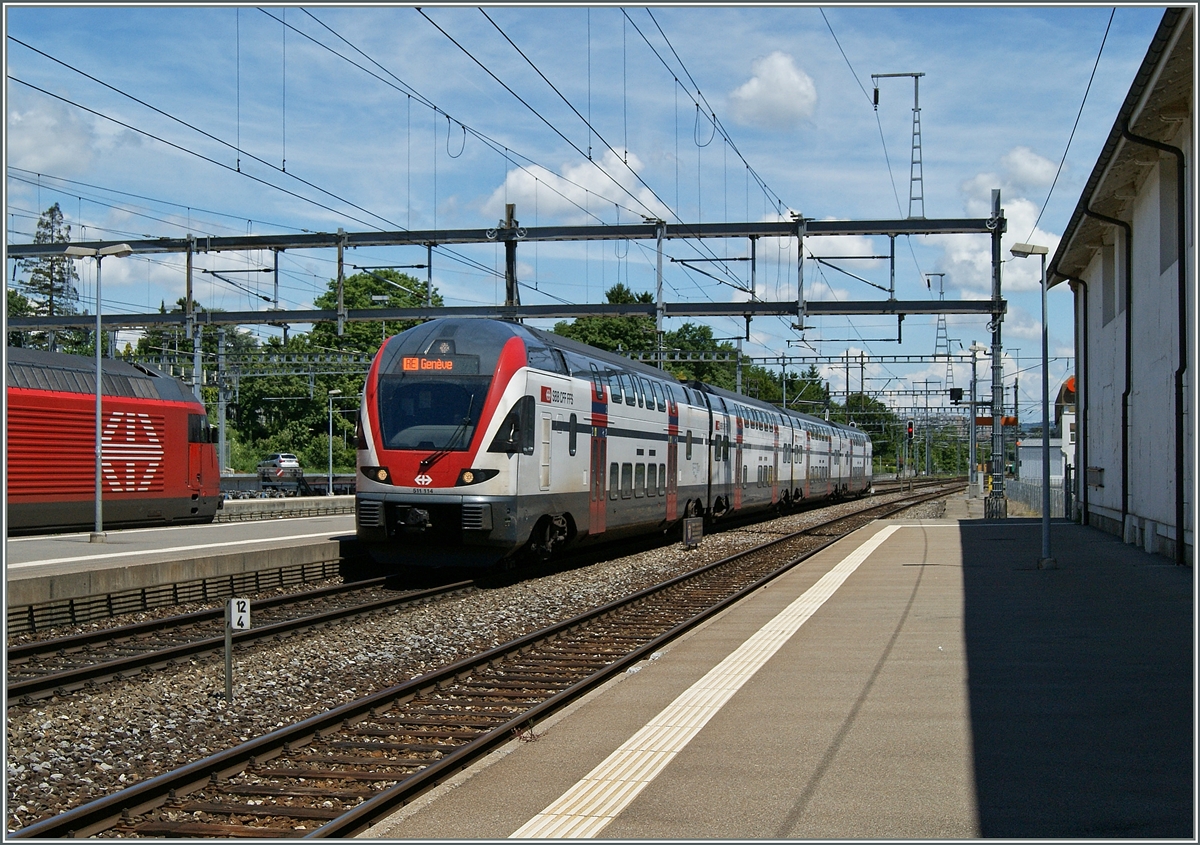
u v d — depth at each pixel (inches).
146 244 1332.4
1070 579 748.0
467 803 277.4
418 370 754.2
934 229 1275.8
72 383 1031.6
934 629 547.5
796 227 1266.0
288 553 770.2
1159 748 318.7
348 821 258.8
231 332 3668.8
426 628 584.1
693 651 501.7
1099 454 1214.9
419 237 1259.2
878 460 4724.4
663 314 1269.7
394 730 364.8
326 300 3021.7
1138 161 839.1
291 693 433.7
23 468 962.1
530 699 419.8
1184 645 488.1
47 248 1301.7
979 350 2078.0
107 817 276.4
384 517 741.9
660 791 283.4
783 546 1119.6
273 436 3238.2
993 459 1475.1
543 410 779.4
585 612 630.5
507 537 734.5
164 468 1133.1
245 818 282.5
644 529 1048.8
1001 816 259.8
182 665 478.3
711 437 1249.4
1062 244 1213.7
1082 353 1322.6
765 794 279.0
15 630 565.6
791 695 397.1
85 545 884.0
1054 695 389.7
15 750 344.5
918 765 303.0
